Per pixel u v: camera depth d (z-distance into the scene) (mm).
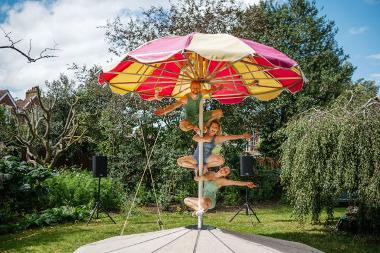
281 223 9992
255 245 3854
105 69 4168
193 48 3480
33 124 16719
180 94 6047
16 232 8734
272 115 16766
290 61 3801
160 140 13883
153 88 5750
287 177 8484
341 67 24578
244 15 14305
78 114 17000
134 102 13680
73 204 11391
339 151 7332
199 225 4164
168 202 12438
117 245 4082
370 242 7723
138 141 13906
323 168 7609
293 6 23797
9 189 10117
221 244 3729
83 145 19922
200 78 4383
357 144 7262
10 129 16625
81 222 10047
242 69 5227
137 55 3846
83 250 4102
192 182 13203
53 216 9844
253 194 14547
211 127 4180
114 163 13812
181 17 13945
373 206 7047
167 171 13078
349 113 7652
